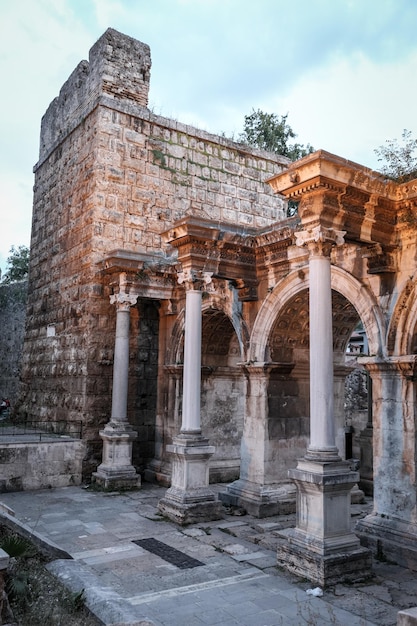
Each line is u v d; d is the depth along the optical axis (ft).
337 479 29.96
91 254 59.82
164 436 59.93
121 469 54.44
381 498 35.27
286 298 44.65
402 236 35.22
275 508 43.91
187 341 44.14
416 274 34.32
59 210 69.97
